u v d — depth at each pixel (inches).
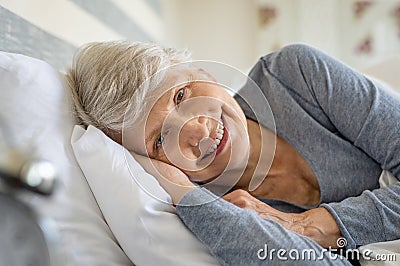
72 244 26.5
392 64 58.0
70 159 29.6
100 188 29.2
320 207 32.3
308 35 115.6
